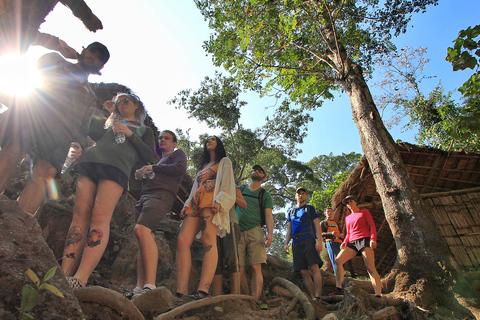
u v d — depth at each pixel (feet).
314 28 40.60
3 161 7.51
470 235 24.43
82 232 9.39
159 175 11.55
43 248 6.30
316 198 64.90
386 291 18.10
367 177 27.91
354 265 33.04
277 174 76.38
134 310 7.39
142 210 10.75
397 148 25.21
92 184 9.89
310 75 42.55
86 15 9.08
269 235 14.78
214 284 12.34
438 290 17.01
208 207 11.43
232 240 12.22
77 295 7.22
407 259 18.98
